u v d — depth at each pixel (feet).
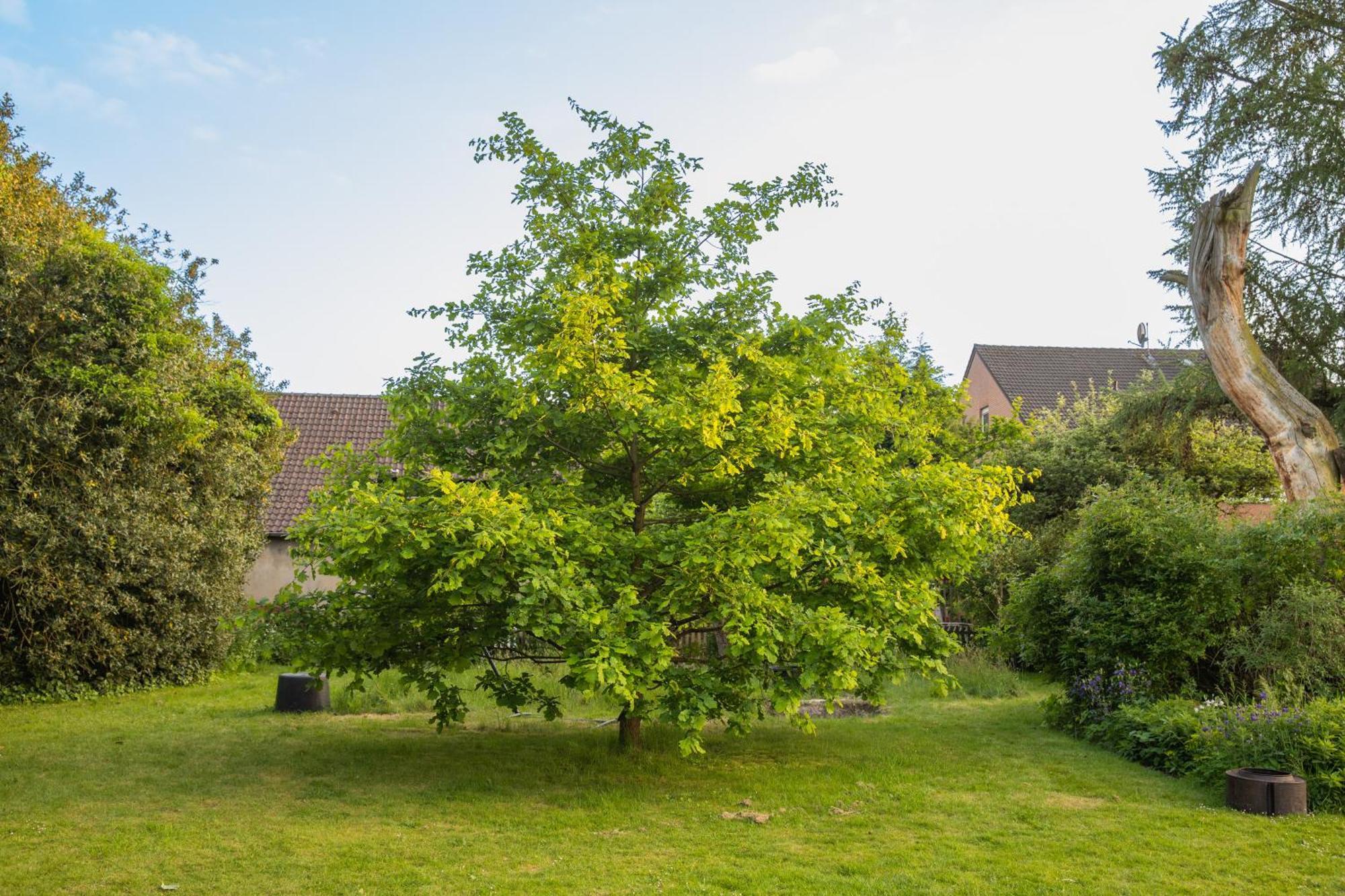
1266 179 52.37
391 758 29.32
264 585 69.10
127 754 29.68
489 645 27.09
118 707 39.88
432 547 22.27
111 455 42.04
